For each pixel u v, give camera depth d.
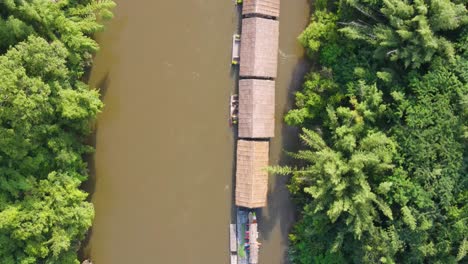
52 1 19.86
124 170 22.33
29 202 18.05
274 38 21.38
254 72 21.12
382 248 18.84
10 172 17.95
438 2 17.56
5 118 17.08
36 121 17.86
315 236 21.06
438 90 18.47
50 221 18.42
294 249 22.00
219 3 22.22
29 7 17.31
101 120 22.22
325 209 19.67
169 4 22.19
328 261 20.58
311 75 21.08
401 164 18.86
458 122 18.28
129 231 22.34
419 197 18.28
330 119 19.97
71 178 19.38
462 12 17.91
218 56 22.33
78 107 18.98
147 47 22.25
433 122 18.45
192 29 22.25
